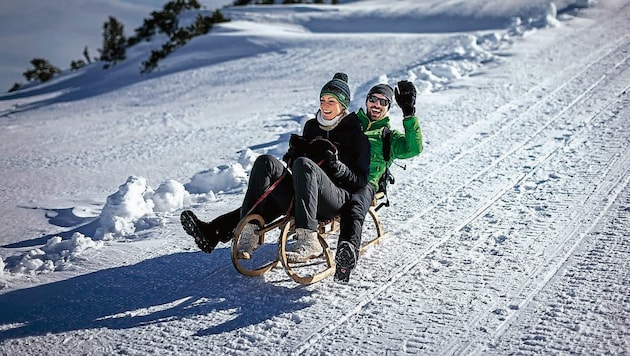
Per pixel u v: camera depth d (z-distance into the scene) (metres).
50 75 35.44
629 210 5.80
